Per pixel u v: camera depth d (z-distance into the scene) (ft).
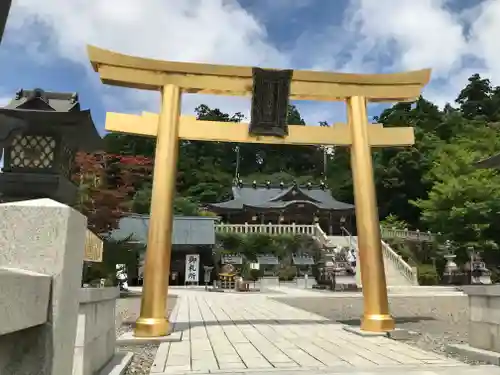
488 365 19.45
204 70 30.78
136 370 18.67
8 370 6.97
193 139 31.01
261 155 270.46
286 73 31.14
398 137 32.83
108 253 61.57
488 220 105.81
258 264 116.67
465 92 256.32
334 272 89.25
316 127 32.50
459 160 131.54
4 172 20.62
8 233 7.62
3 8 6.13
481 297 22.12
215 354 21.49
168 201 28.30
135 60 29.86
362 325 29.50
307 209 155.74
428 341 28.37
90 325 14.25
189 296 67.51
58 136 21.33
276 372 17.57
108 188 59.21
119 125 29.30
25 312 6.33
